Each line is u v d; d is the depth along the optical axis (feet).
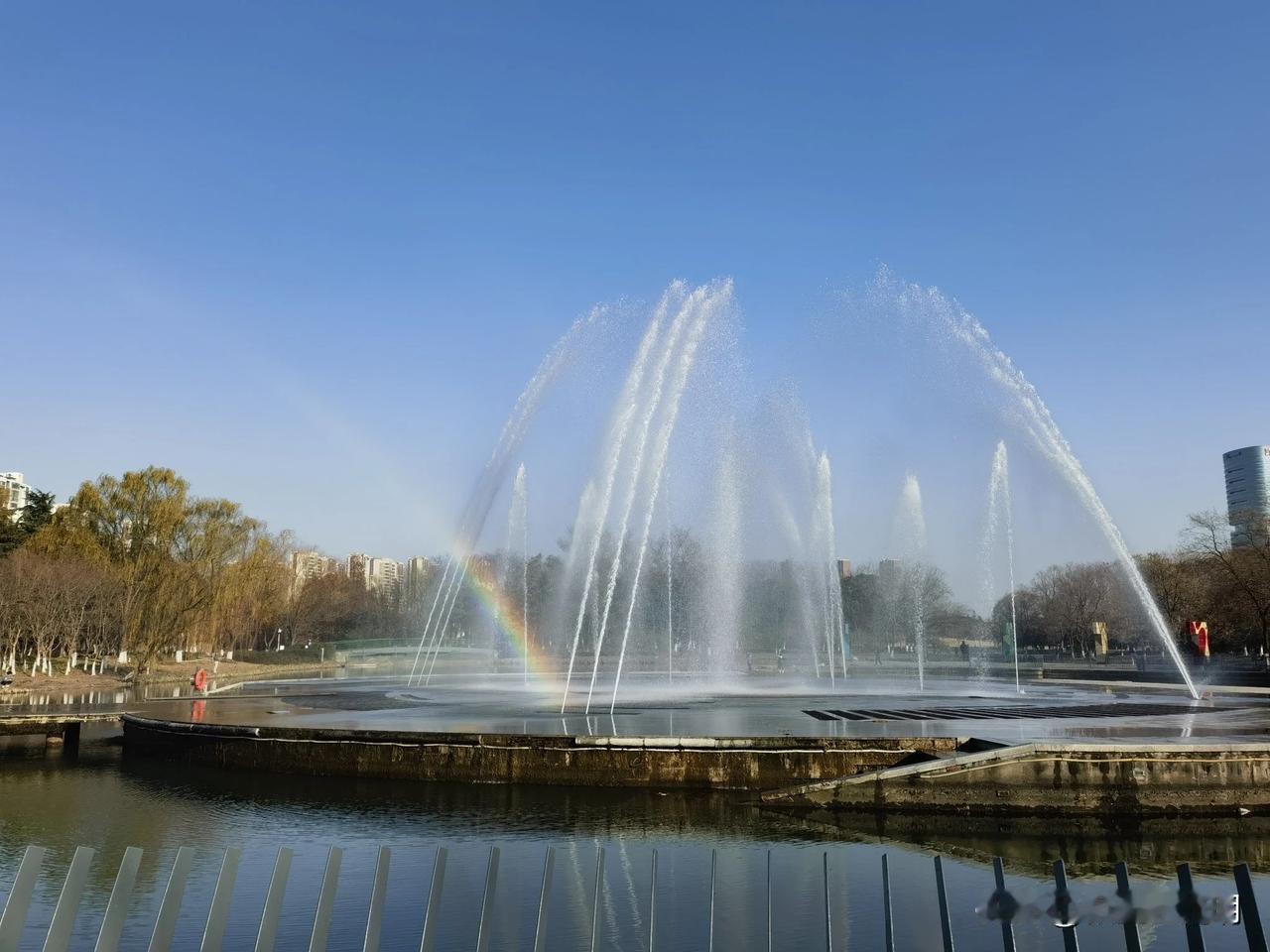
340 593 405.80
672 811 55.06
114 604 236.22
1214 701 100.78
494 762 61.77
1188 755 53.36
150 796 61.57
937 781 54.08
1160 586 285.02
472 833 50.24
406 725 70.69
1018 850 47.29
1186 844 48.24
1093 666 247.29
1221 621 261.03
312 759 66.33
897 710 86.28
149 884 41.01
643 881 41.19
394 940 33.17
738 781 59.16
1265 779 53.21
